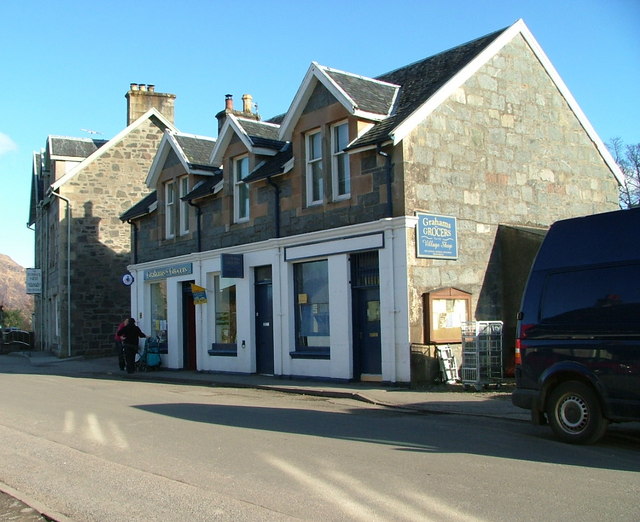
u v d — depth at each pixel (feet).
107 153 104.12
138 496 21.29
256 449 27.61
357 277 52.08
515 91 57.47
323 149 54.54
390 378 48.16
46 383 59.62
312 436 30.45
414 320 47.78
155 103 108.58
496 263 54.19
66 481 23.54
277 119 80.59
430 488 21.06
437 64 58.54
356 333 51.98
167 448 28.30
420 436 30.30
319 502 19.85
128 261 104.06
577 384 28.14
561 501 19.42
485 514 18.31
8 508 20.48
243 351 63.26
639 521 17.62
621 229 28.25
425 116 50.06
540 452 26.53
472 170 53.21
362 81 55.83
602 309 27.78
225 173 66.13
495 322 46.65
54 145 106.42
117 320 102.63
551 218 59.26
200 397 47.47
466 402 40.29
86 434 32.04
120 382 61.87
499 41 56.08
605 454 26.11
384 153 49.29
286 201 58.34
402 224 47.88
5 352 123.85
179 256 72.59
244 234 63.46
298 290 57.72
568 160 61.46
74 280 99.96
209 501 20.35
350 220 52.11
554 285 29.53
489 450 26.96
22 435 32.12
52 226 110.73
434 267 49.52
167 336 75.77
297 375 56.39
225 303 67.82
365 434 30.94
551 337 29.12
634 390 26.37
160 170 77.92
